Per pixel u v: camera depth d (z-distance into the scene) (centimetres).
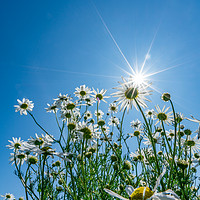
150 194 11
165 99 19
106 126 37
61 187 25
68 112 25
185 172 20
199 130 18
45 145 17
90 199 19
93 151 26
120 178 22
